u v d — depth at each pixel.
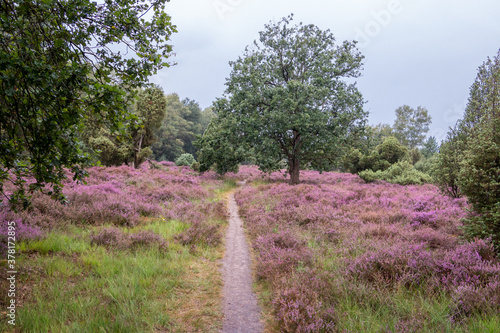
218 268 6.48
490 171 6.21
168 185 17.48
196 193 16.16
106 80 4.20
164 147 73.00
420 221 9.30
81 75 3.59
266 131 21.23
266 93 21.38
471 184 6.31
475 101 10.82
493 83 9.15
